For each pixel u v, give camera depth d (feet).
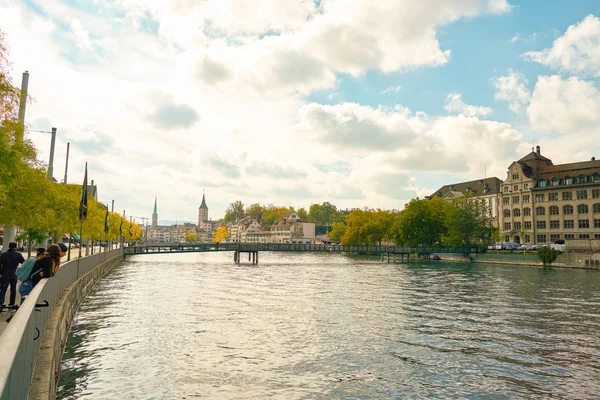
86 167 78.38
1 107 50.70
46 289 38.78
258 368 50.16
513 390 44.04
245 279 161.89
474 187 404.98
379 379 46.96
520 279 164.86
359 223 404.57
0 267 44.73
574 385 45.52
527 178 328.90
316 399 41.37
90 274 114.42
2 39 48.14
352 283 148.56
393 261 314.35
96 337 63.46
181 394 41.83
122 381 44.93
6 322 37.65
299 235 647.15
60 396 40.40
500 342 62.80
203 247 276.62
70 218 109.91
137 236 499.51
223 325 73.05
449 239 309.83
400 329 71.10
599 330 70.85
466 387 44.80
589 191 291.58
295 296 111.65
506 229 345.92
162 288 126.93
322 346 59.98
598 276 177.37
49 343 34.71
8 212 67.87
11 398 13.34
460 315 84.38
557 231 307.58
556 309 92.02
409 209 336.90
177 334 66.08
